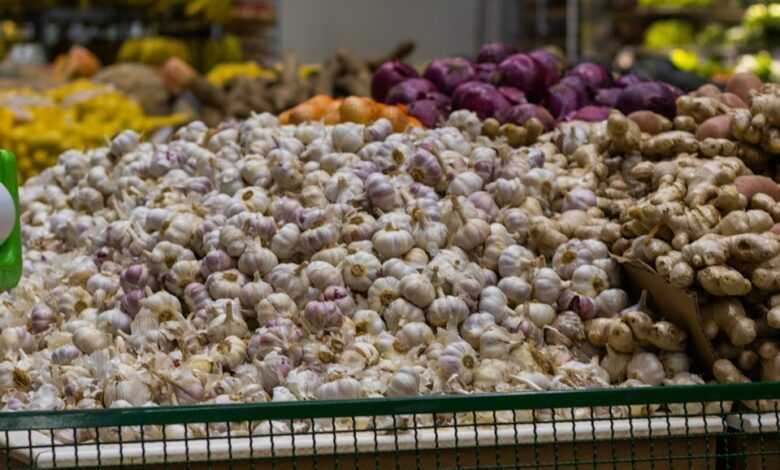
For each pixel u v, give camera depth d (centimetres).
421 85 379
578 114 353
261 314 253
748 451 227
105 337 254
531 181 290
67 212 319
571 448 223
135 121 624
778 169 282
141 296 266
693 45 921
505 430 219
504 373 238
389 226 264
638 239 260
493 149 303
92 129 600
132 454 211
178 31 903
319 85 552
